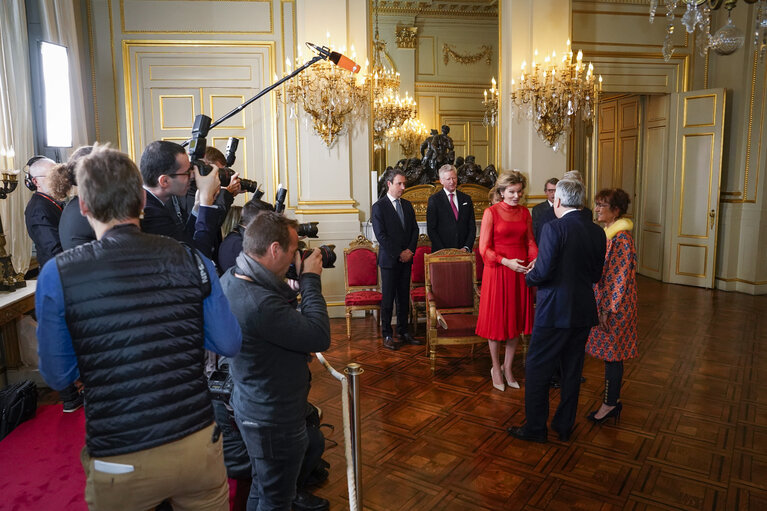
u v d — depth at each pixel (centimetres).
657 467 301
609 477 291
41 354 140
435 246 535
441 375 446
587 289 312
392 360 484
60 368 142
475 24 702
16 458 286
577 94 634
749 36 722
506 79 665
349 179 621
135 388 141
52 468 276
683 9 765
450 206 538
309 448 264
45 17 488
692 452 317
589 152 895
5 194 363
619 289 327
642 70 772
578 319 308
